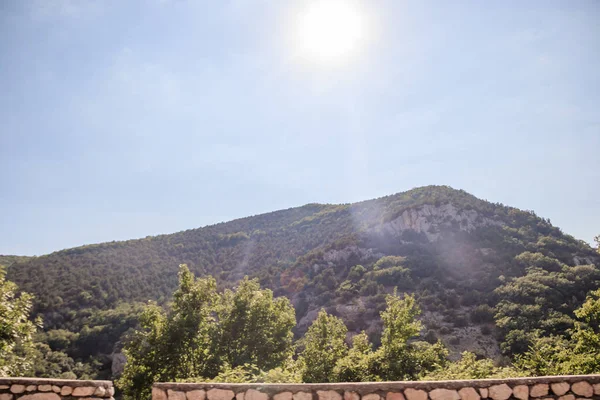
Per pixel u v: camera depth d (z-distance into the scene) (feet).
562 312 141.59
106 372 152.56
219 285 254.47
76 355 164.66
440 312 179.01
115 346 162.20
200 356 66.69
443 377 32.50
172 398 18.16
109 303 217.15
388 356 55.57
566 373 41.01
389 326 59.26
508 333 141.59
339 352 64.85
